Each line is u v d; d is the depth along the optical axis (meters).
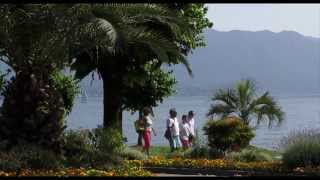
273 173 17.75
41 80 16.53
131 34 15.93
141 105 26.91
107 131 18.44
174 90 27.84
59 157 15.84
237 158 20.64
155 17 16.75
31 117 16.17
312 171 17.23
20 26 16.05
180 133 25.28
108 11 15.61
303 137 19.08
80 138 16.86
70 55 16.66
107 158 16.34
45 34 16.00
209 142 22.03
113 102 24.86
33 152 15.32
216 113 27.67
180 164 19.44
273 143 25.95
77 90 26.45
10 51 16.30
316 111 70.38
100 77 24.75
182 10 24.55
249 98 27.59
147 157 20.89
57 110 16.45
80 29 15.69
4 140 16.02
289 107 87.44
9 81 16.52
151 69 25.25
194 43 24.94
